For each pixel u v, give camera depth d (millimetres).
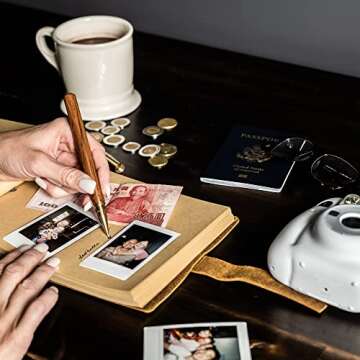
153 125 1184
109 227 927
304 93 1260
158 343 786
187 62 1368
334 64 1385
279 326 812
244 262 898
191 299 851
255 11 1409
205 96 1265
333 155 1071
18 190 1014
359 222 838
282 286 857
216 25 1470
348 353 777
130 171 1082
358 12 1304
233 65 1353
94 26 1223
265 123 1181
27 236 917
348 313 827
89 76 1165
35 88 1316
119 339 805
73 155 1008
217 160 1081
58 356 791
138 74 1336
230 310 834
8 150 980
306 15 1360
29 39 1484
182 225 922
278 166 1061
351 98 1237
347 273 801
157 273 846
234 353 768
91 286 841
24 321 797
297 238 857
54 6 1662
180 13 1498
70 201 984
